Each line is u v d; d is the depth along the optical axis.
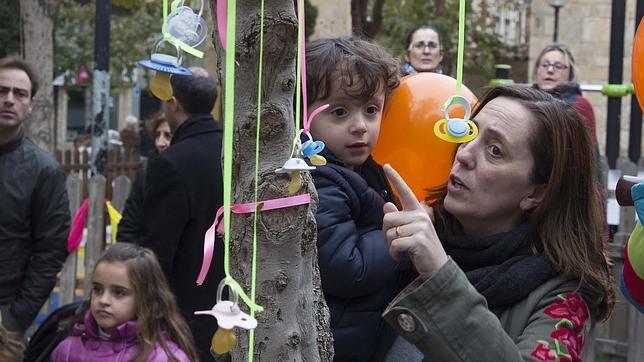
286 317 1.78
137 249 3.30
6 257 4.26
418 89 2.47
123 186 7.11
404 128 2.44
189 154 3.92
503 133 2.06
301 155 1.76
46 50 10.15
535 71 6.69
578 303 1.99
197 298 3.88
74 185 6.97
